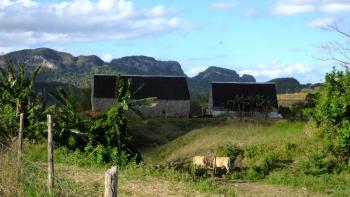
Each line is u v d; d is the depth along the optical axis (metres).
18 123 28.05
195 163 28.50
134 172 20.64
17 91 30.23
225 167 28.50
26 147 25.55
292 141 32.62
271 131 40.38
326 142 28.30
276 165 28.73
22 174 11.67
